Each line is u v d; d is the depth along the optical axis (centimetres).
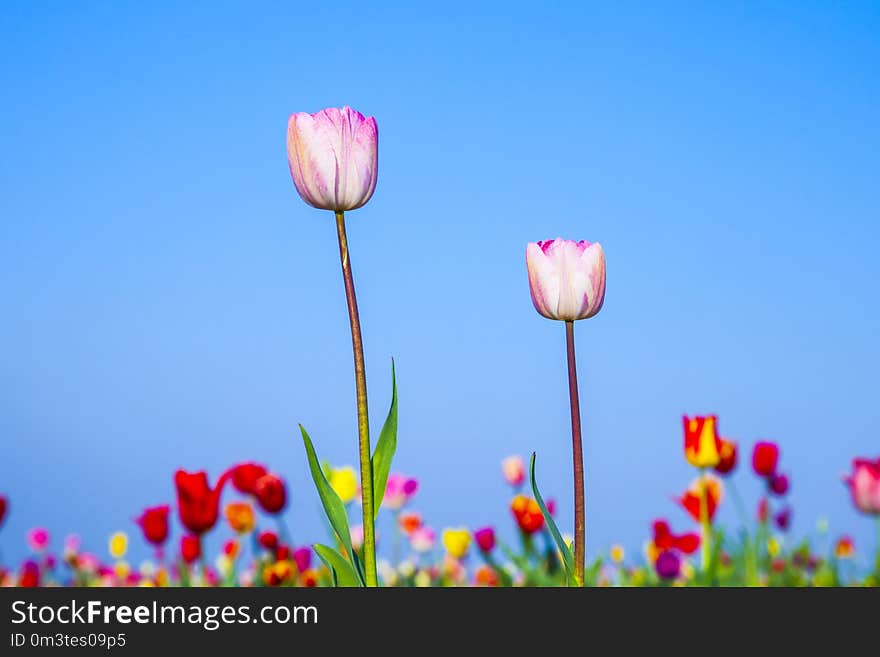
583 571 139
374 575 136
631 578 182
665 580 173
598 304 140
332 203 136
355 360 136
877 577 171
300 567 172
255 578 167
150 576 187
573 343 140
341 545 140
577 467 139
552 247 140
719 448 157
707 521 157
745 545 167
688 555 178
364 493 136
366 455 136
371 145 137
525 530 178
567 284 139
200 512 153
